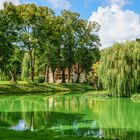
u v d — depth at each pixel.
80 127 32.19
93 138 24.09
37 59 98.06
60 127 32.12
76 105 51.50
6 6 82.69
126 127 32.56
